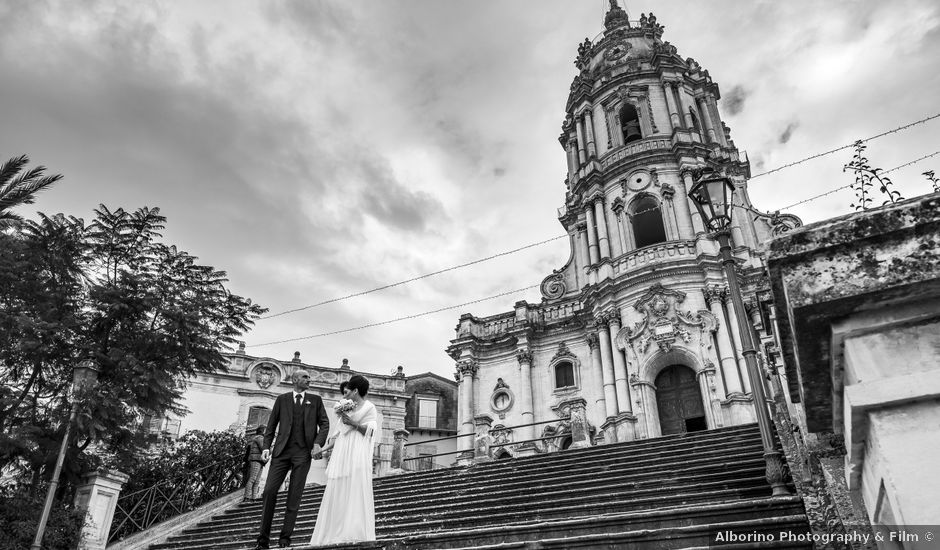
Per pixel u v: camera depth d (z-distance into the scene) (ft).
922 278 6.97
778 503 19.69
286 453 25.25
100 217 50.06
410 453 138.41
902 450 6.59
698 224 98.02
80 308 45.83
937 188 16.07
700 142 106.83
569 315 109.60
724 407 83.20
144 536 41.70
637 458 42.86
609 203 108.37
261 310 55.67
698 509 20.59
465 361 111.34
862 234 7.48
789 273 7.68
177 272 52.24
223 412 94.38
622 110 120.88
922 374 6.79
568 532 21.74
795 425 22.15
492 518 29.94
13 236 44.83
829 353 7.84
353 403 25.31
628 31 131.13
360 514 22.86
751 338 27.12
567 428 94.84
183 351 48.34
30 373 45.14
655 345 90.48
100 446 46.85
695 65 125.80
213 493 53.11
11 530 34.63
